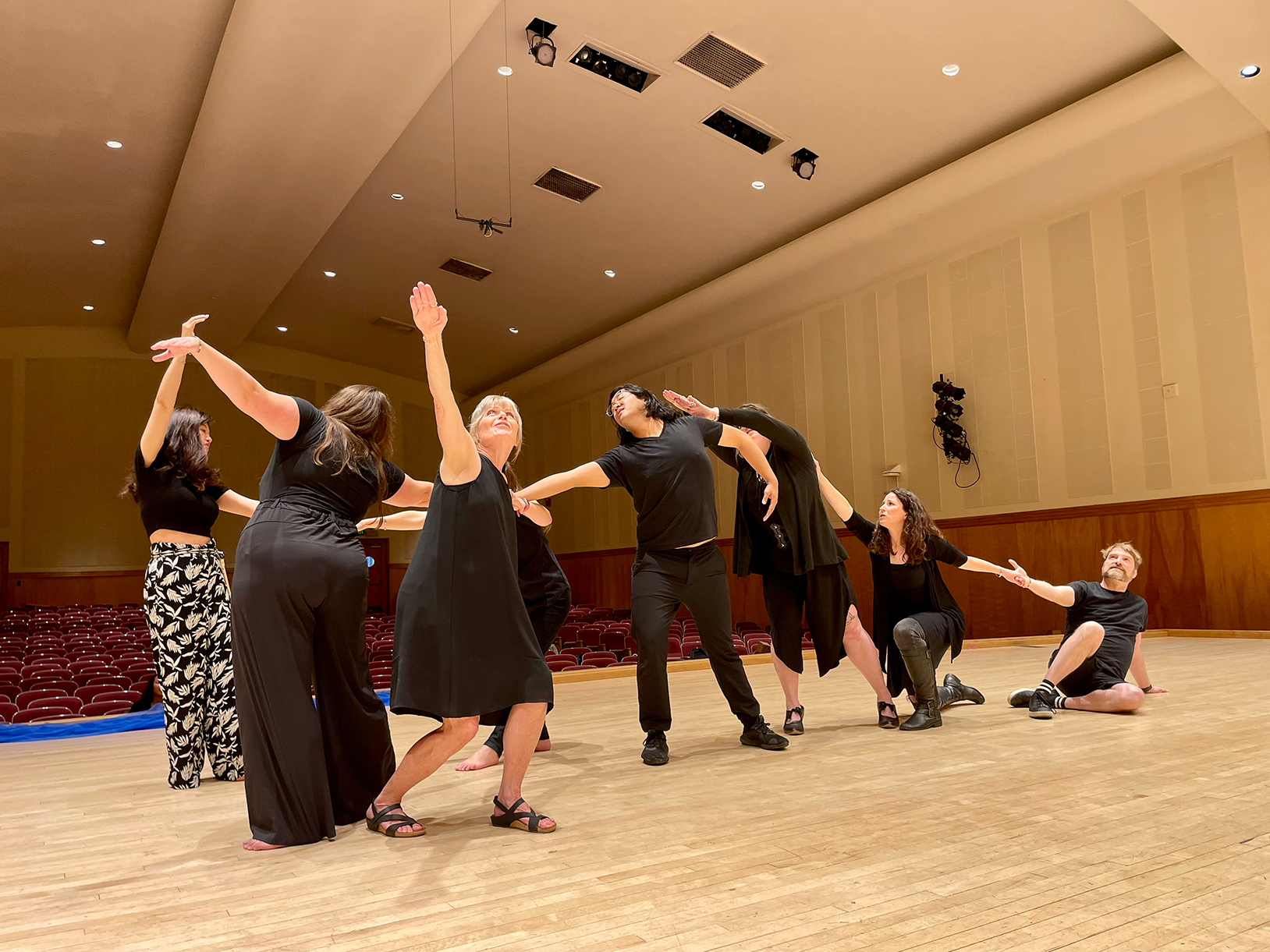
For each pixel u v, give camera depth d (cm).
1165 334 976
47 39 921
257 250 1321
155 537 286
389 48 870
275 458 224
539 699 211
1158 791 224
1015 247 1116
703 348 1555
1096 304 1034
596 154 1135
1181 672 524
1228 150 935
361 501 230
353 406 235
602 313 1611
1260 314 906
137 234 1398
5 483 1766
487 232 1198
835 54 930
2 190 1216
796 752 297
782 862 175
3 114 1039
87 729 432
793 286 1355
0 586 1739
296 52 869
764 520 332
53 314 1748
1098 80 947
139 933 146
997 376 1127
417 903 158
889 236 1206
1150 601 973
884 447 1252
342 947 137
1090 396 1035
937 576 368
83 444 1816
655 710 293
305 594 208
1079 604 388
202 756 279
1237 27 743
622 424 313
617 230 1311
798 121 1036
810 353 1366
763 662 693
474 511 213
